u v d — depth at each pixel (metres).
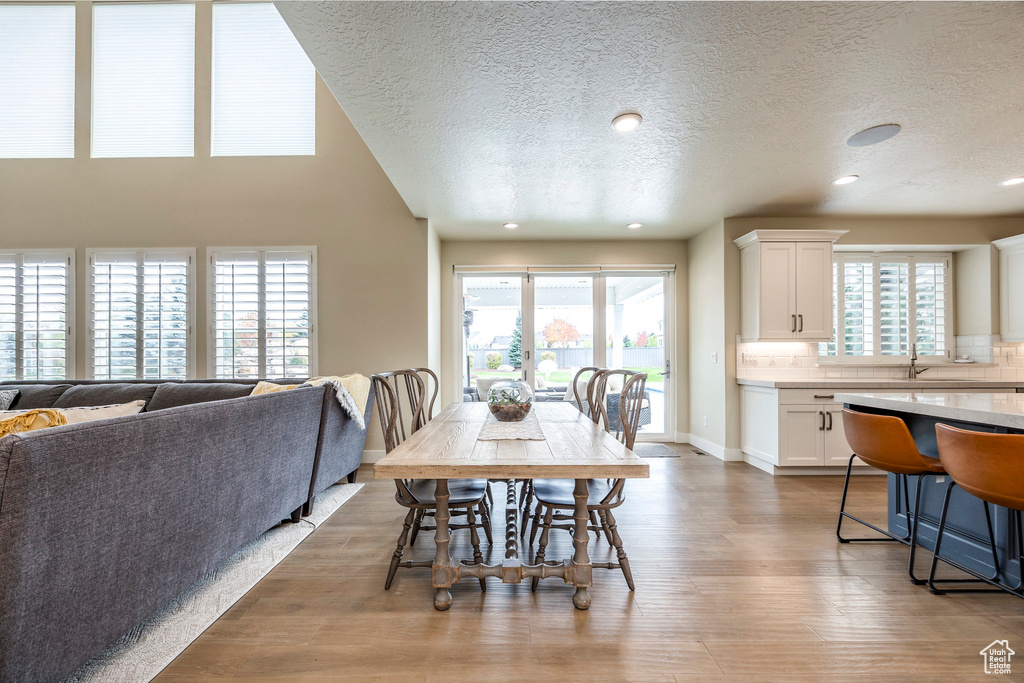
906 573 1.93
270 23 4.11
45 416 1.48
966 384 3.34
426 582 1.88
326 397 2.76
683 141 2.45
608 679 1.29
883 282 4.21
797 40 1.62
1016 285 3.83
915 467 1.84
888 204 3.61
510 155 2.61
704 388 4.43
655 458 4.09
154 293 3.93
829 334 3.72
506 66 1.77
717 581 1.87
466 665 1.35
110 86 4.09
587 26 1.54
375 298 3.96
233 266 3.92
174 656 1.39
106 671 1.31
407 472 1.38
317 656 1.39
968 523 1.92
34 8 4.11
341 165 4.01
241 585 1.83
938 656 1.38
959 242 4.00
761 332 3.72
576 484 1.70
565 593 1.78
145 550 1.41
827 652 1.41
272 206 3.99
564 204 3.57
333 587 1.83
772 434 3.54
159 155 4.07
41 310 3.94
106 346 3.89
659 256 4.78
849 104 2.07
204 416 1.66
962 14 1.49
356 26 1.54
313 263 3.96
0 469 0.99
